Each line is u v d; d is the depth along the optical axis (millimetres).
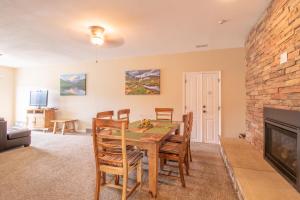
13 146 3906
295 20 1774
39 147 4074
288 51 1915
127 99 5395
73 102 6062
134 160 2064
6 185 2322
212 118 4598
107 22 2889
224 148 2990
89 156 3459
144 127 2766
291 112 1809
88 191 2188
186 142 2574
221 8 2480
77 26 3027
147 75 5141
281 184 1756
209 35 3547
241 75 4363
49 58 5410
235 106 4406
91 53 4863
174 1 2297
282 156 2029
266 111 2449
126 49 4488
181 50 4617
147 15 2668
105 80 5660
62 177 2557
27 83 6676
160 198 2051
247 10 2545
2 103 6508
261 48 2750
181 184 2367
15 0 2242
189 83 4777
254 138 3131
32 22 2869
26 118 6371
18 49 4406
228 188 2268
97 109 5766
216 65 4543
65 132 5812
